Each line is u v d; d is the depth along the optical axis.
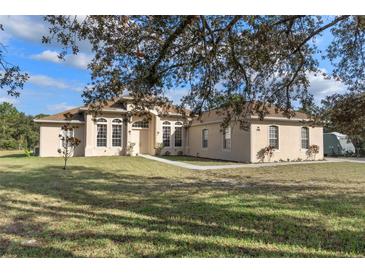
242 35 6.01
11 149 37.00
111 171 12.28
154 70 6.45
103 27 5.18
